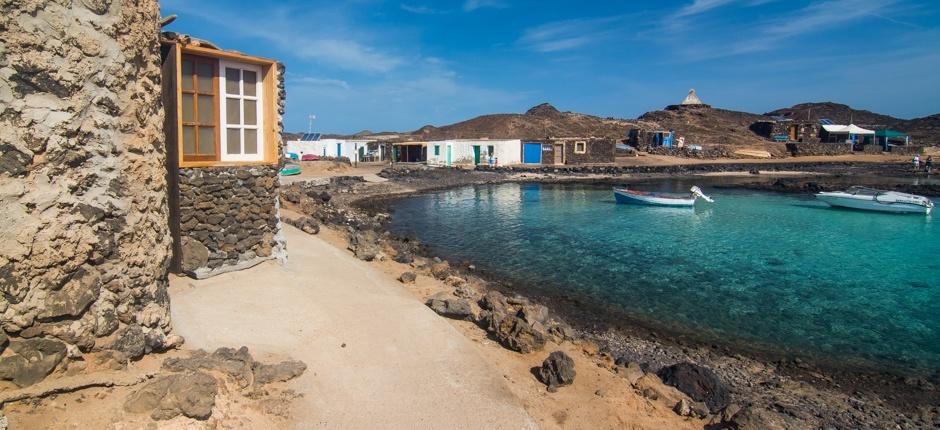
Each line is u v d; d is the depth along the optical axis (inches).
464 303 479.8
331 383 308.2
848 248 999.6
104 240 249.8
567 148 2970.0
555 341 453.1
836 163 3206.2
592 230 1165.1
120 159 259.6
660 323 588.1
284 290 429.7
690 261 878.4
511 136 4507.9
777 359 502.6
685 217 1368.1
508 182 2299.5
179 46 408.2
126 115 264.1
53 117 226.2
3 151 211.0
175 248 420.2
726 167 2933.1
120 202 258.7
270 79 472.4
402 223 1243.2
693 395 392.5
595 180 2420.0
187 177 422.3
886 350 527.2
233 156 464.8
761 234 1136.2
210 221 438.3
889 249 994.7
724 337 552.4
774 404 406.6
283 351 334.6
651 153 3585.1
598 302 655.1
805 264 868.0
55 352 225.9
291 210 994.1
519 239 1056.8
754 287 730.8
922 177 2564.0
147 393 228.8
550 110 5629.9
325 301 426.6
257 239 472.1
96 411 219.3
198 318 355.3
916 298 689.6
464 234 1106.1
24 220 216.7
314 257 563.5
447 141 2748.5
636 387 374.9
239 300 397.1
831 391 441.4
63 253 229.5
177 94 408.5
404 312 435.2
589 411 325.1
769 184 2276.1
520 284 729.6
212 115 448.8
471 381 333.1
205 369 272.8
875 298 688.4
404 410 292.4
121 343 255.9
